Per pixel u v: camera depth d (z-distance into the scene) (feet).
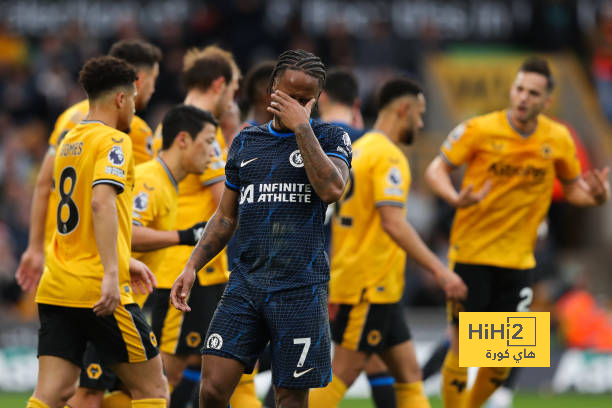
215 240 53.31
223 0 192.54
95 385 62.39
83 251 54.85
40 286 55.77
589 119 189.37
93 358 62.39
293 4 195.62
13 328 113.09
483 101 188.75
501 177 74.54
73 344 55.57
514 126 74.43
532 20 201.36
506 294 76.02
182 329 67.77
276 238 50.31
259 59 188.24
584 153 178.19
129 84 56.90
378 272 69.77
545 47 200.54
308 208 50.47
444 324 121.49
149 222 63.21
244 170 51.37
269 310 50.39
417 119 73.82
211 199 68.08
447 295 69.56
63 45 181.47
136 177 63.10
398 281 71.20
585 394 118.32
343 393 69.97
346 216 70.33
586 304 125.39
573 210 181.78
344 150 50.80
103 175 53.57
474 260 75.05
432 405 104.83
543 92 72.54
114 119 56.70
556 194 173.37
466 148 75.20
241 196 51.55
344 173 50.37
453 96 188.24
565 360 119.65
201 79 68.95
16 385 111.86
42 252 68.85
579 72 197.16
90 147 54.75
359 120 80.07
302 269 50.31
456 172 159.43
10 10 191.72
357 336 69.62
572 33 201.98
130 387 56.95
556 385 118.52
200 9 193.16
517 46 201.98
